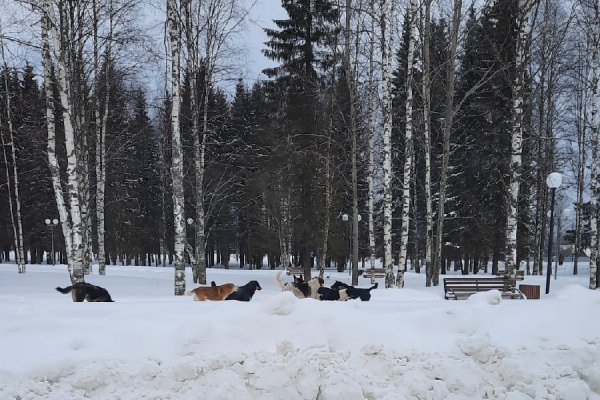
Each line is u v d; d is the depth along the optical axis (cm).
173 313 623
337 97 1897
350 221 3092
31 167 3403
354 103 1819
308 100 2033
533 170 2423
